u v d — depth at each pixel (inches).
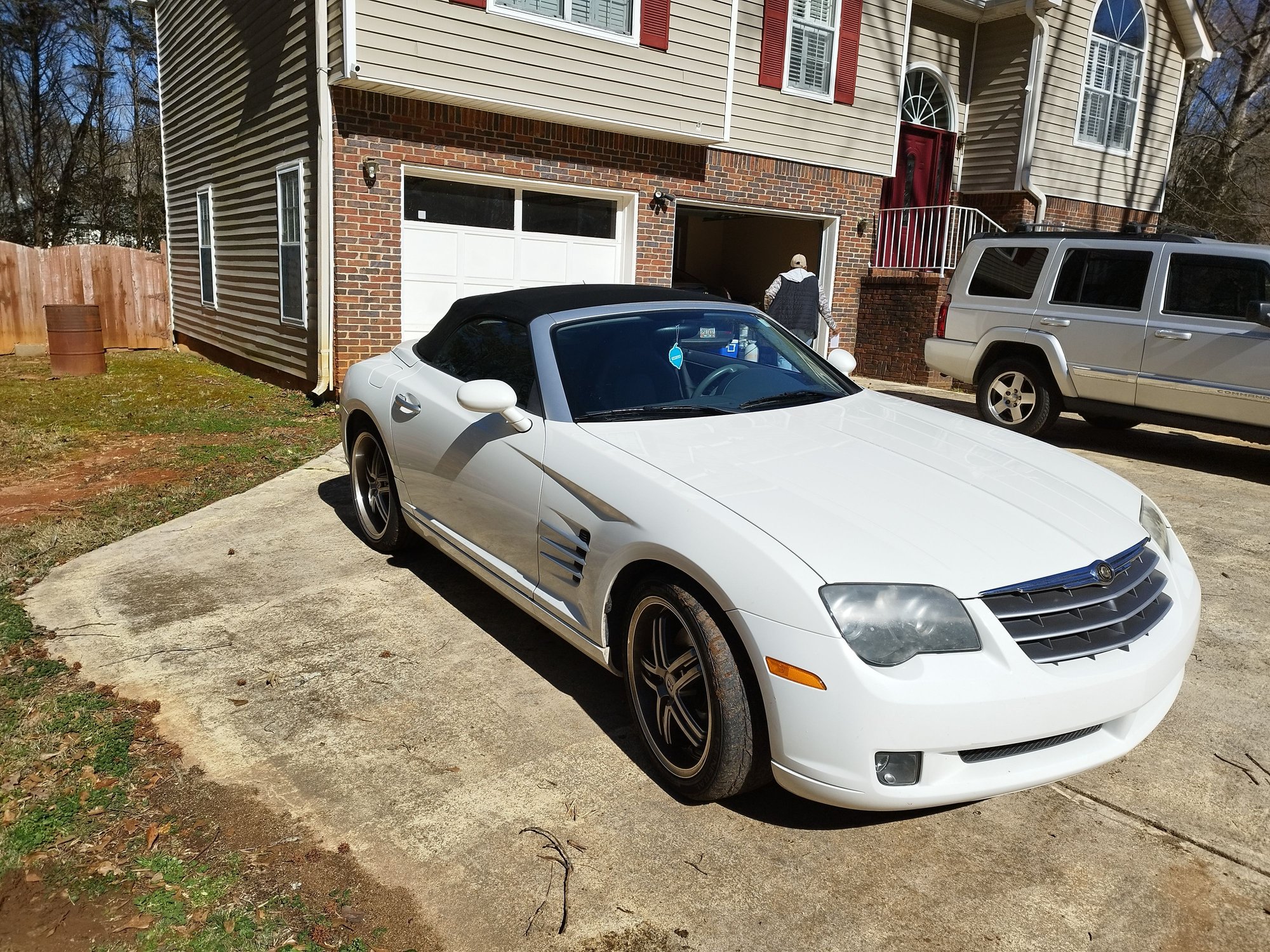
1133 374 293.7
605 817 108.1
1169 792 115.1
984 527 107.1
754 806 111.6
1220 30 906.1
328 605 170.2
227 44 475.8
